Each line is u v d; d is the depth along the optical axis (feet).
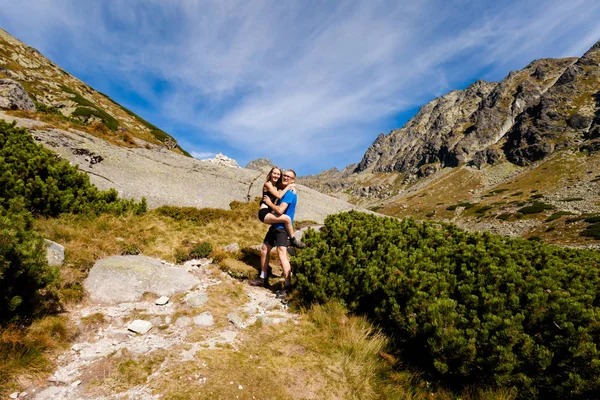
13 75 233.35
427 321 15.60
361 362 15.47
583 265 22.88
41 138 58.34
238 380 12.83
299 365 14.61
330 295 21.17
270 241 25.49
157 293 20.51
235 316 18.49
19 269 13.74
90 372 12.28
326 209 100.07
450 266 20.86
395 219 34.47
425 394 13.98
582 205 227.61
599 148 385.50
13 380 10.96
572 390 12.09
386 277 19.36
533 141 501.56
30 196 29.99
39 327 13.93
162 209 47.44
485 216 285.64
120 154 70.64
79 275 19.65
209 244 31.19
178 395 11.48
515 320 14.32
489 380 13.93
